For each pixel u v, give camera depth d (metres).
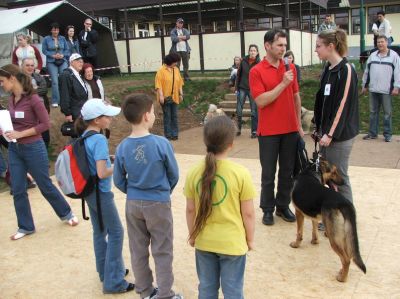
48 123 4.71
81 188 3.33
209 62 16.05
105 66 16.75
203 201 2.62
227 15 20.50
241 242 2.69
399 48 10.31
